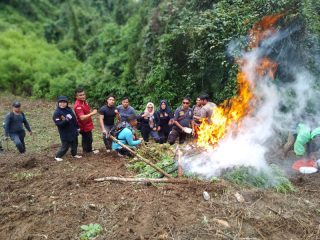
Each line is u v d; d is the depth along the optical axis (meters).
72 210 5.23
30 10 27.66
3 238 4.69
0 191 6.04
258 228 4.84
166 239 4.53
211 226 4.80
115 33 18.98
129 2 23.14
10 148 10.07
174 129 9.10
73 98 17.33
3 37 22.66
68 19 26.98
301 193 6.10
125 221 4.93
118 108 8.50
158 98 12.62
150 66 13.97
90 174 6.59
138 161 7.29
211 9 11.73
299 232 4.86
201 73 11.41
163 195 5.62
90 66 18.08
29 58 21.12
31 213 5.20
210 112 8.72
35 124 13.18
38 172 6.92
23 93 18.91
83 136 8.26
